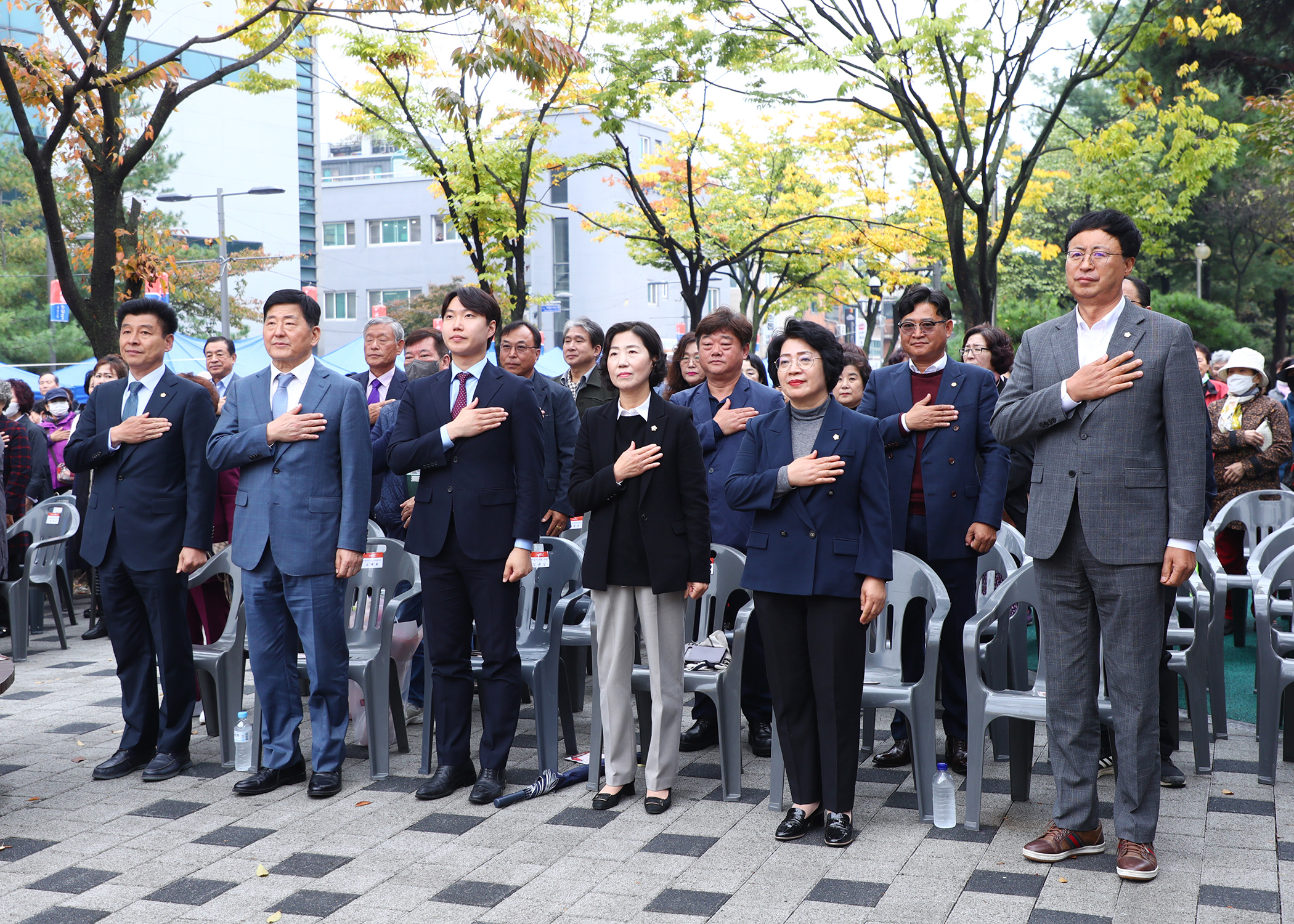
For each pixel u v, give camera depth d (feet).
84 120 30.66
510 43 25.50
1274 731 14.30
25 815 14.29
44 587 25.35
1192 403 11.37
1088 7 36.58
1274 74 52.75
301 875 12.15
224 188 112.47
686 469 14.02
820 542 12.69
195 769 16.26
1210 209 79.61
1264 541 17.06
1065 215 92.17
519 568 14.60
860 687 12.78
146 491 15.79
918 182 71.72
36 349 80.28
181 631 15.90
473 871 12.16
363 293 149.18
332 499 15.21
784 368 13.06
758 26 37.60
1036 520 12.14
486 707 14.78
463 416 14.56
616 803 14.29
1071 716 12.14
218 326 108.68
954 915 10.77
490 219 43.27
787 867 12.07
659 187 63.82
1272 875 11.50
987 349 19.31
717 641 14.97
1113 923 10.50
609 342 14.24
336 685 15.19
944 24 34.37
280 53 37.04
